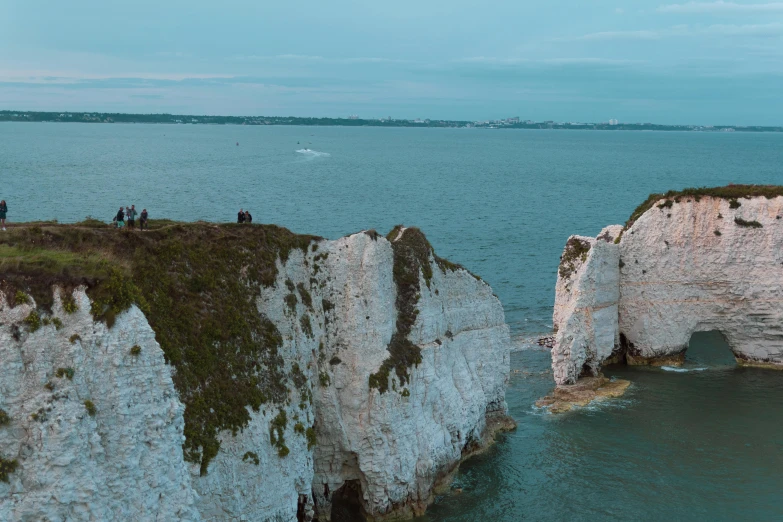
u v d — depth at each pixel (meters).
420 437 41.81
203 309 34.06
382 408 39.31
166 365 28.38
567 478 45.66
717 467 47.44
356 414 39.31
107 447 25.81
